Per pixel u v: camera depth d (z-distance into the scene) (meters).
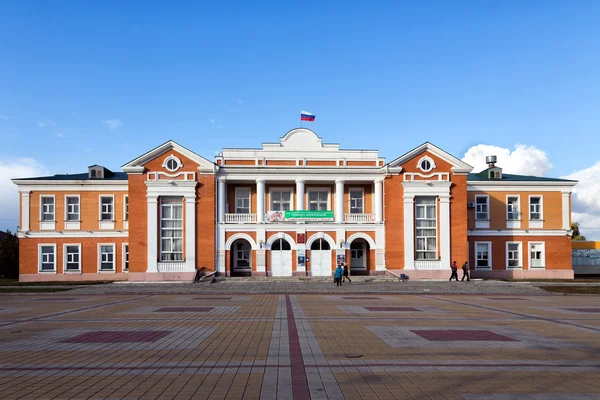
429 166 42.09
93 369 9.05
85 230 44.28
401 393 7.46
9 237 52.72
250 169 41.84
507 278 45.19
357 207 44.62
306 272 41.41
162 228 40.69
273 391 7.55
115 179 45.12
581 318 17.12
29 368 9.15
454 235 41.81
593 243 56.84
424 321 16.05
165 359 9.94
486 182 45.94
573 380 8.27
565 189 46.56
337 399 7.14
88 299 25.55
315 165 43.12
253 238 41.50
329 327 14.59
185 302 23.48
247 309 20.03
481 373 8.73
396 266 41.25
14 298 26.64
